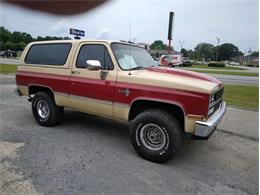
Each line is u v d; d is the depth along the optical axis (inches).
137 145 142.9
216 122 132.0
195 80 136.0
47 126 195.9
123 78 147.2
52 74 184.4
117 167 130.1
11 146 152.9
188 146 167.6
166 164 137.3
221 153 157.5
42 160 134.1
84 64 167.6
